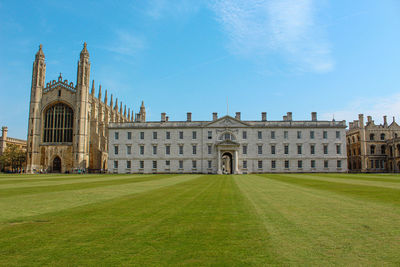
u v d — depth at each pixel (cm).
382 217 1380
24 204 1792
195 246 955
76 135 9625
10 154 10625
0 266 791
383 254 874
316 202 1853
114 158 9012
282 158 8762
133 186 3164
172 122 9031
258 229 1161
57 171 9812
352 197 2097
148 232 1123
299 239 1025
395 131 10338
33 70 10088
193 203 1831
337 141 8819
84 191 2583
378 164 10181
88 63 10062
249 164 8756
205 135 8912
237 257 855
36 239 1034
